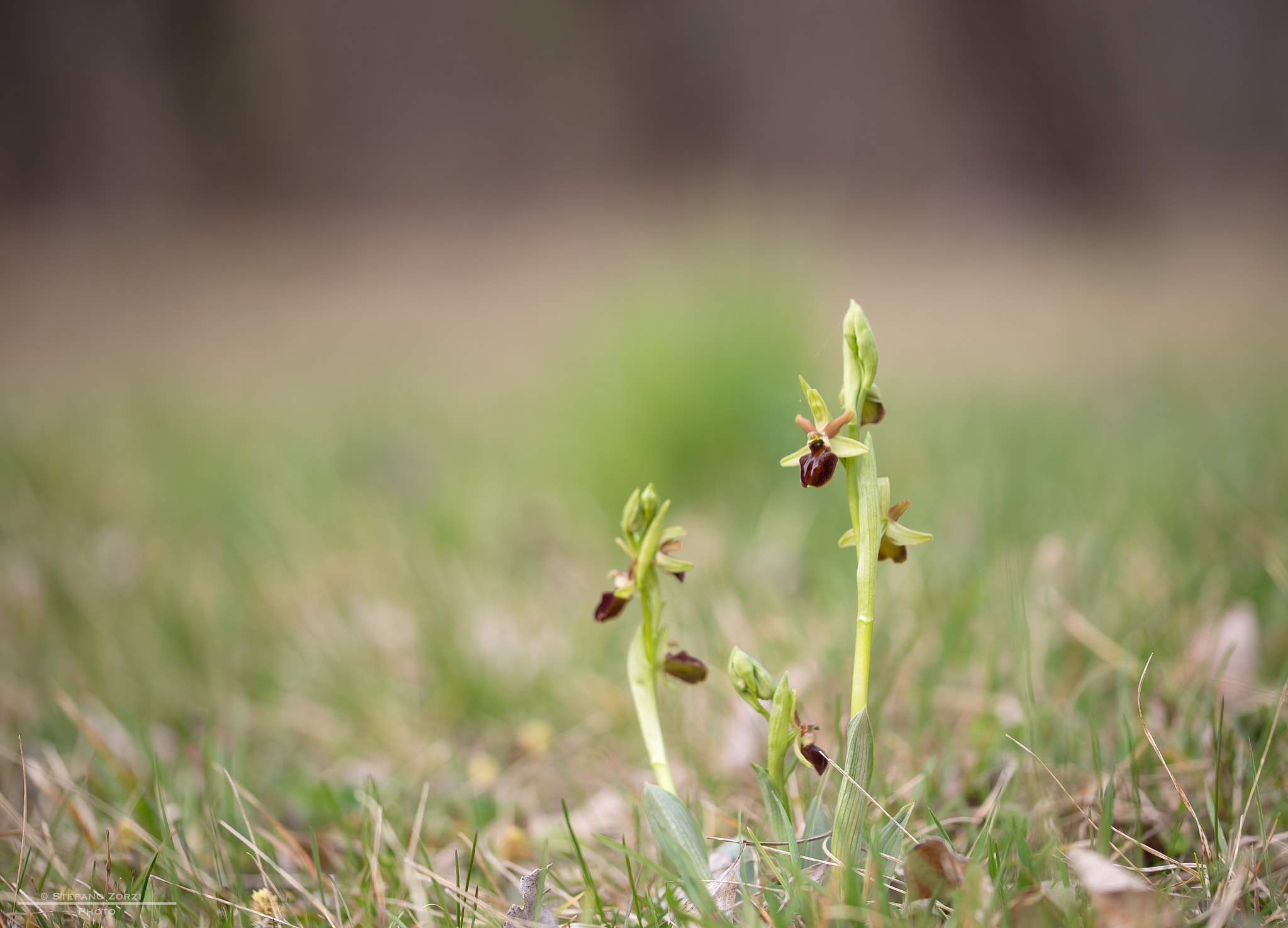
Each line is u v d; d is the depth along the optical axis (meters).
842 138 6.74
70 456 1.89
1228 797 0.80
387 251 6.07
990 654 0.92
